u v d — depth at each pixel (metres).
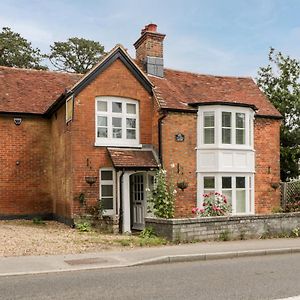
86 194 16.64
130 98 17.92
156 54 20.20
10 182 18.64
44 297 6.89
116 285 7.72
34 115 19.12
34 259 9.98
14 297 6.89
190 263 10.17
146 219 14.09
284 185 20.20
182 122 18.20
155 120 18.08
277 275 8.66
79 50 45.22
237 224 14.00
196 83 20.91
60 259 10.04
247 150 19.00
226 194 18.44
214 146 18.30
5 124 18.67
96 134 17.11
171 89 19.34
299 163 24.73
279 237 14.69
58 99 17.34
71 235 13.89
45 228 15.82
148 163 17.33
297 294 7.09
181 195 17.91
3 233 13.71
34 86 20.36
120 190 16.91
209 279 8.25
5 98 19.02
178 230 12.85
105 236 14.02
